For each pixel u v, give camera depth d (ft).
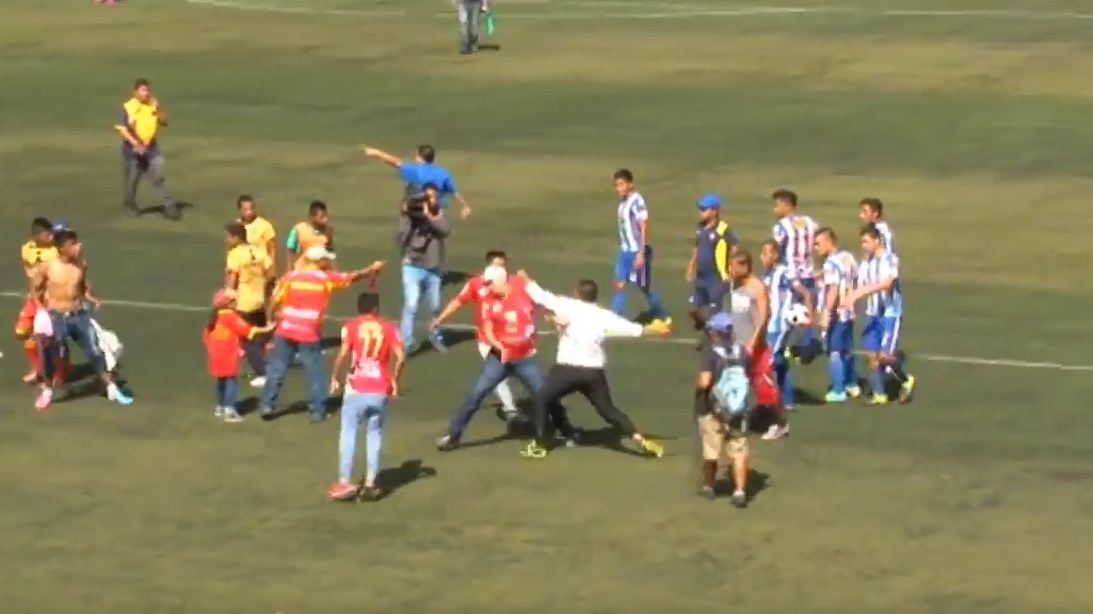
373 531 194.80
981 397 237.86
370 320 200.44
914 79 429.38
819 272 247.29
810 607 175.01
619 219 269.64
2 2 545.85
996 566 184.96
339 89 428.15
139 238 320.91
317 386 229.25
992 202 334.44
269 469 213.46
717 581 181.37
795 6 525.34
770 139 378.94
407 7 536.42
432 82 433.89
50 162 370.12
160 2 546.26
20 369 253.44
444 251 290.56
